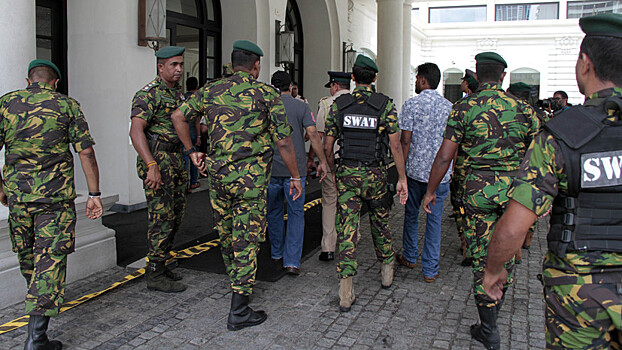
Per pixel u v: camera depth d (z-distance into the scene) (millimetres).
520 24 24703
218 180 3475
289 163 3572
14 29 4098
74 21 6910
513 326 3672
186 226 6398
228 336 3445
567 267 1887
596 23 1899
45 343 3119
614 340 1913
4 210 3910
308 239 5930
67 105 3258
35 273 3115
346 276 3861
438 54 26281
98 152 6984
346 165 3859
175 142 4129
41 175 3160
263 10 9977
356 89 3953
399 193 4043
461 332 3557
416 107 4406
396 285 4457
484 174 3281
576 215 1865
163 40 6895
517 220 1894
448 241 6023
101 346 3281
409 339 3441
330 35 12867
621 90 1868
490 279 2049
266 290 4293
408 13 16734
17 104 3156
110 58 6785
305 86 13242
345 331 3545
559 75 24594
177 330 3525
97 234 4637
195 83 8055
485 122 3248
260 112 3455
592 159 1828
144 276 4555
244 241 3516
